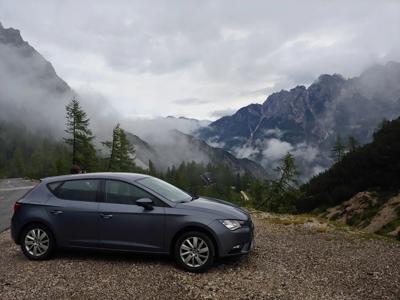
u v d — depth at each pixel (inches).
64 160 2802.7
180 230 287.6
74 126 2038.6
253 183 1587.1
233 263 301.7
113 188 311.0
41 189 327.9
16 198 1048.2
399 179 2079.2
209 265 278.5
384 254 329.7
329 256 323.0
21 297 238.1
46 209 315.9
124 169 2010.3
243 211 312.3
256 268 288.4
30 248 320.5
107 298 233.5
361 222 1892.2
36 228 318.7
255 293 237.3
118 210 298.8
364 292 239.0
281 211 1476.4
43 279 271.0
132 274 276.7
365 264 298.4
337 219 2135.8
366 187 2315.5
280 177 1528.1
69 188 321.7
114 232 298.4
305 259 313.4
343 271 280.8
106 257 320.8
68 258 321.4
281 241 382.0
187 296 234.2
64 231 309.9
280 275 271.6
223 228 281.0
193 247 281.9
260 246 358.6
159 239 290.0
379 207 1921.8
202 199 327.3
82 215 305.9
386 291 240.7
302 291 240.5
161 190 314.0
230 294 236.4
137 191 304.8
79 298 234.5
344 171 2701.8
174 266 293.3
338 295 233.6
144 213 293.1
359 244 367.9
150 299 230.5
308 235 414.0
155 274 275.6
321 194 2667.3
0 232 494.0
